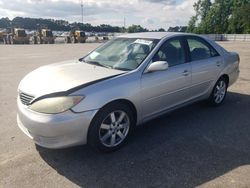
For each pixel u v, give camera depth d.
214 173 3.39
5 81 8.51
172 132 4.57
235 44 32.38
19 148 3.99
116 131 3.93
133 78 3.99
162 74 4.37
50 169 3.48
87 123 3.52
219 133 4.55
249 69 10.85
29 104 3.58
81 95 3.47
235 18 69.19
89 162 3.64
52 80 3.78
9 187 3.12
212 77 5.48
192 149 4.00
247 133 4.56
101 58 4.75
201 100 5.50
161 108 4.53
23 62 13.24
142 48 4.55
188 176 3.33
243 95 6.82
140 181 3.24
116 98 3.74
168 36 4.80
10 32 43.00
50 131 3.37
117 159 3.72
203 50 5.41
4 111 5.58
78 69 4.22
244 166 3.55
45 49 23.02
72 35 43.84
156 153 3.88
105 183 3.21
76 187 3.14
